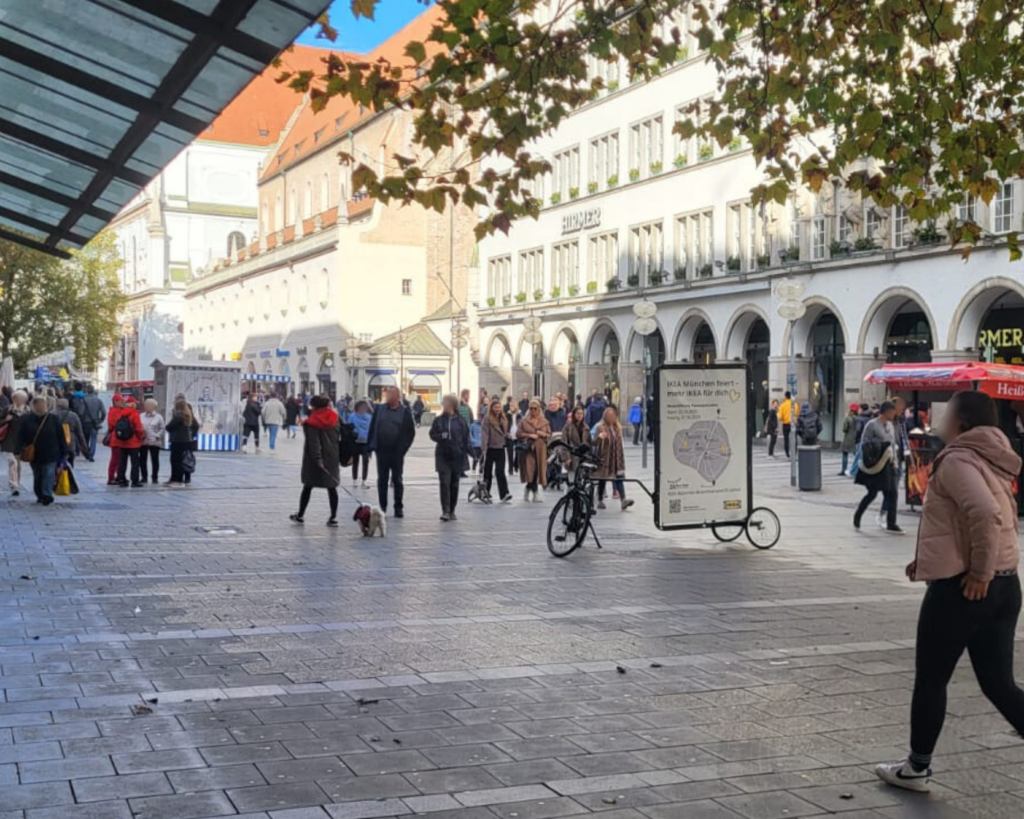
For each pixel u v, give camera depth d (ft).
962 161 38.65
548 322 185.26
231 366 131.44
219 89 37.37
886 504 58.49
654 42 33.96
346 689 25.00
